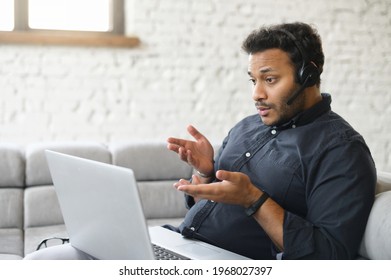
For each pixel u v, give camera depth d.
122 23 5.05
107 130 4.98
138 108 5.03
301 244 1.96
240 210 2.29
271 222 2.00
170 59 5.06
